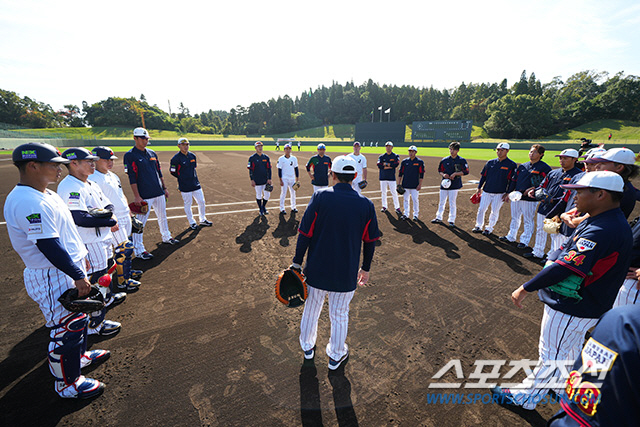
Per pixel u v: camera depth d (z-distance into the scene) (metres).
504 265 4.68
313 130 101.69
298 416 2.14
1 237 5.93
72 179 2.96
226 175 14.07
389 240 5.80
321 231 2.27
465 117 101.44
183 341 2.96
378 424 2.09
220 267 4.65
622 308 0.95
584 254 1.68
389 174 7.59
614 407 0.86
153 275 4.37
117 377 2.50
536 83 95.50
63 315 2.20
